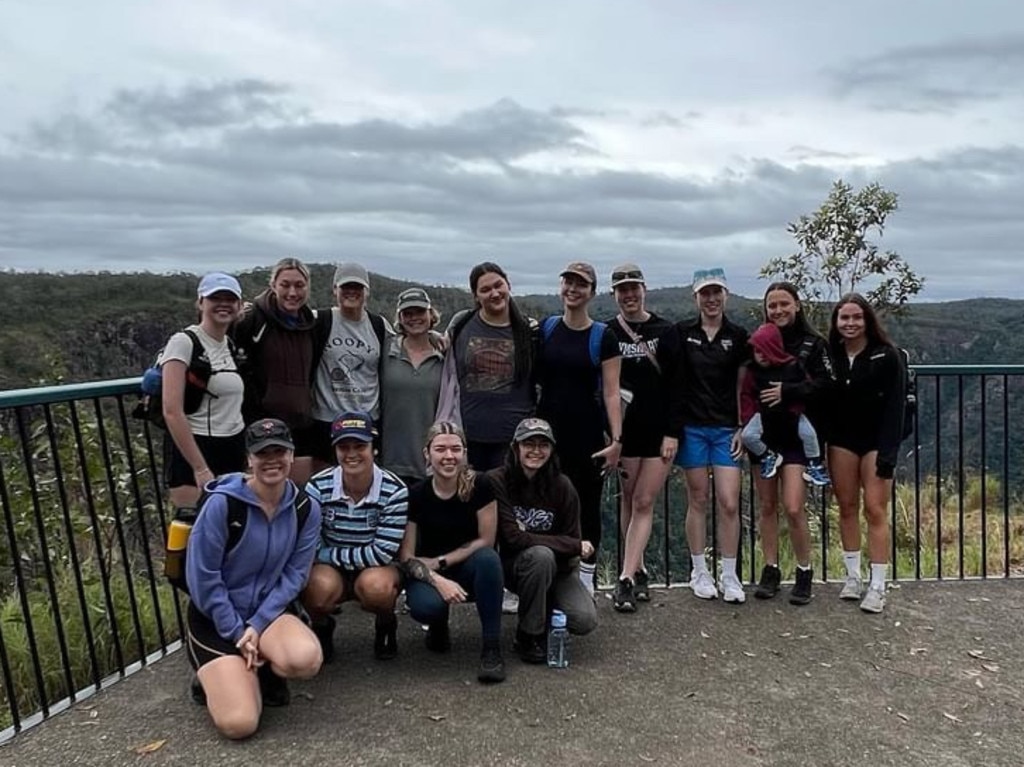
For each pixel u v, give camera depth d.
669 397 4.59
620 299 4.58
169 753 3.01
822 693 3.57
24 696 3.96
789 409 4.49
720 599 4.74
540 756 3.01
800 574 4.68
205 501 3.30
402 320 4.39
